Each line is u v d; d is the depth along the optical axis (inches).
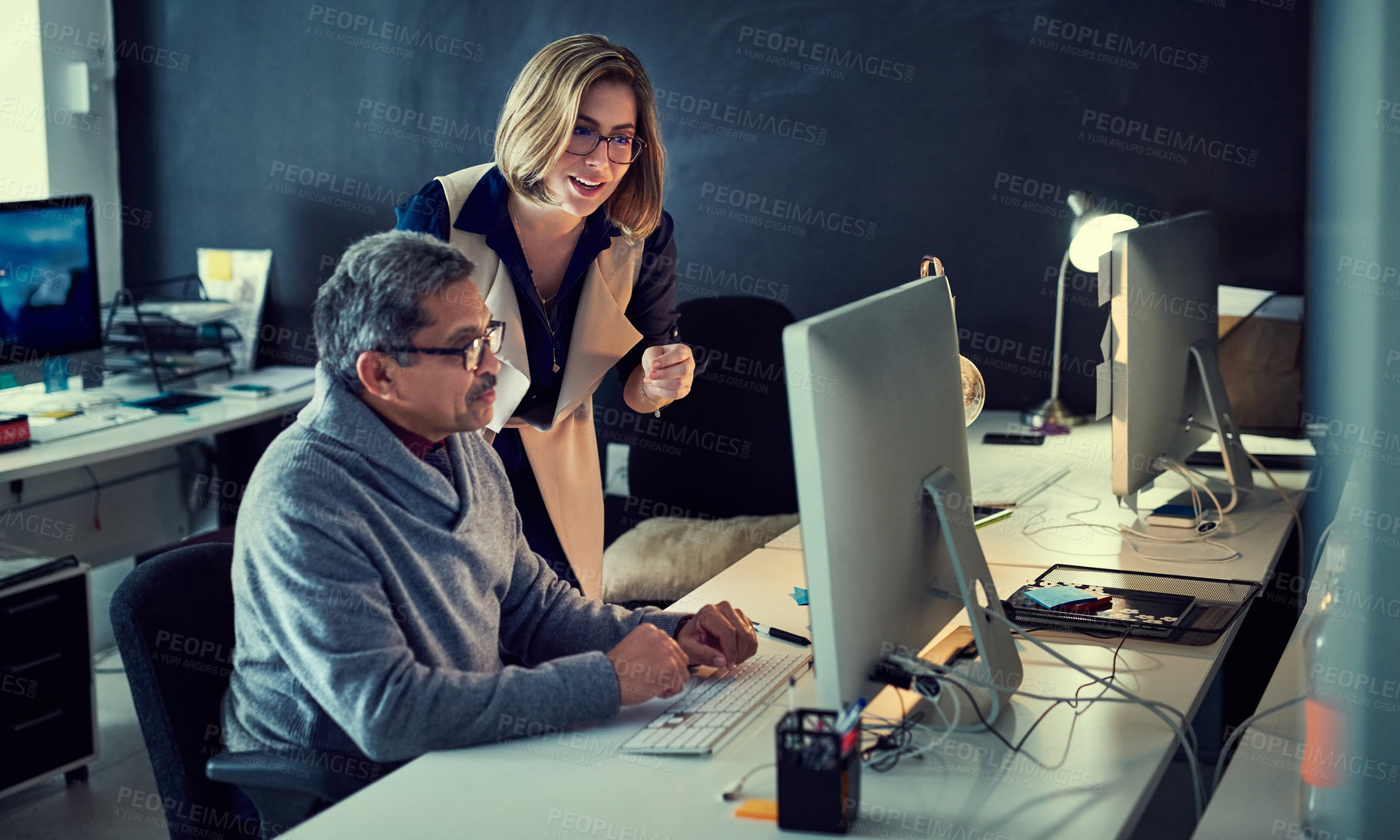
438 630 54.8
